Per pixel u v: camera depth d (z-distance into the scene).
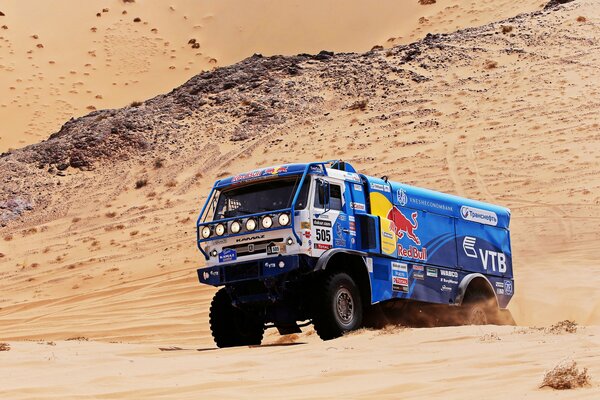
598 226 36.84
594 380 9.09
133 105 75.81
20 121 95.50
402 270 18.31
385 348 13.36
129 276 40.56
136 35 116.19
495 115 58.94
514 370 10.15
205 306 29.56
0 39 115.19
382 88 68.62
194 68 107.94
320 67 75.50
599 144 50.44
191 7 122.50
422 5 108.56
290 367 11.77
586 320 21.91
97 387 10.23
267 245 16.44
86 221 54.81
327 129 62.88
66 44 114.31
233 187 17.33
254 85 73.62
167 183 58.41
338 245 16.89
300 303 16.88
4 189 62.34
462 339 13.68
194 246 44.16
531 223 38.88
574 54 68.19
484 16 98.62
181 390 9.98
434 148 54.62
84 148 66.19
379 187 18.22
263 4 119.44
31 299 39.75
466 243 20.34
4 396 9.52
